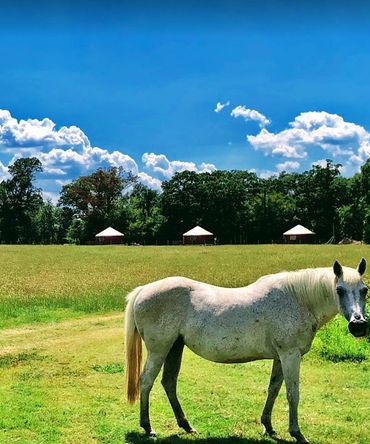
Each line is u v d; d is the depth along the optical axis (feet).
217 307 22.76
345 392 29.91
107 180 357.61
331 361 36.52
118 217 347.36
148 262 132.67
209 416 25.94
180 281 23.98
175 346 24.34
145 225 339.98
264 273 96.53
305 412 26.63
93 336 45.83
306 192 337.93
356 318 20.58
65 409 26.94
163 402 28.14
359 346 37.93
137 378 24.32
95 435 23.56
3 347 41.65
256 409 26.99
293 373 22.07
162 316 23.31
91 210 360.69
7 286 77.15
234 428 24.38
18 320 53.47
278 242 324.39
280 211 332.39
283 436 23.35
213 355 22.81
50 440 23.03
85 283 80.74
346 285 21.29
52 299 64.13
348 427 24.56
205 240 305.12
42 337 45.62
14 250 206.08
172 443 22.48
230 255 161.27
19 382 32.01
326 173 331.16
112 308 60.75
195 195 349.41
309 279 22.26
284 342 22.06
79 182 362.94
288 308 22.18
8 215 357.00
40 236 357.20
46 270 108.27
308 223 330.13
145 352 39.17
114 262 133.80
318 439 23.08
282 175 386.52
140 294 24.08
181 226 347.77
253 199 352.28
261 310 22.33
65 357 38.27
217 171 393.91
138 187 394.93
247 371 34.27
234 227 341.82
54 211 365.20
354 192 320.09
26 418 25.54
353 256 143.43
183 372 33.88
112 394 29.58
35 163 365.40
